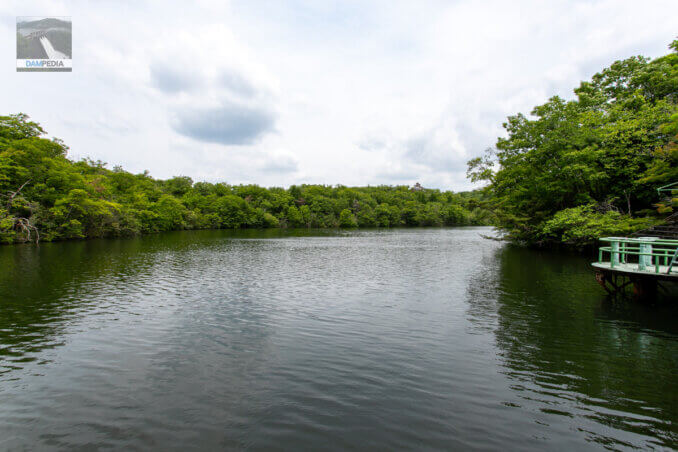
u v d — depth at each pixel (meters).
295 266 26.73
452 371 8.51
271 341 10.66
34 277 21.44
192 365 8.94
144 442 5.79
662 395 7.33
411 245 46.38
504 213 38.66
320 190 157.00
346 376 8.24
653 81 29.17
